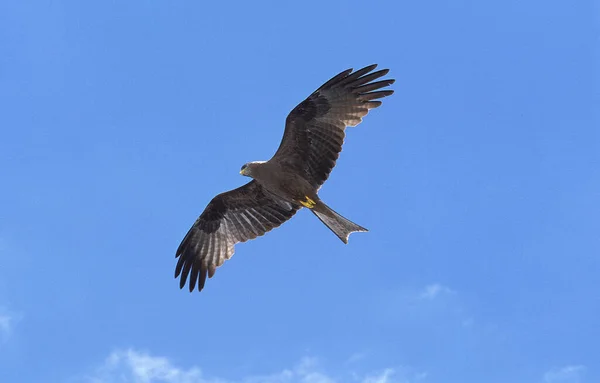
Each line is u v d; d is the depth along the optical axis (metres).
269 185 16.92
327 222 16.62
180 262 19.22
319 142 16.73
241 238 18.94
